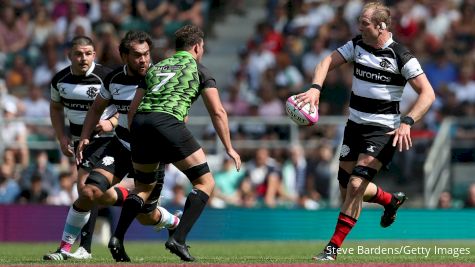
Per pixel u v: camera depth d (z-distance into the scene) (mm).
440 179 60000
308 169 58938
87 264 27859
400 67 30406
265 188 58406
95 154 32156
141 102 28875
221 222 54125
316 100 30812
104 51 38906
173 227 32938
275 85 69125
